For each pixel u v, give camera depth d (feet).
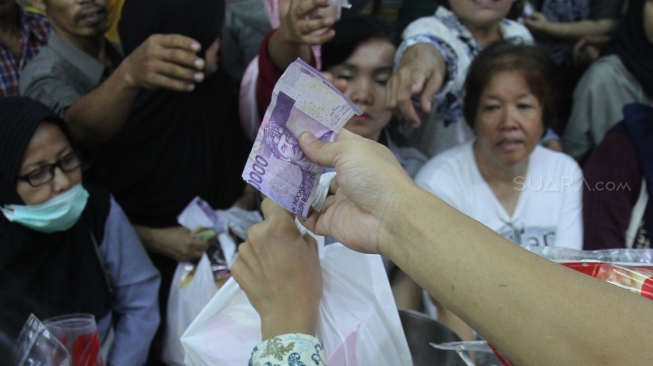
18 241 3.43
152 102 4.02
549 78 3.56
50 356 2.19
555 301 1.29
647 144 3.75
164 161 4.15
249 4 4.12
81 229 3.72
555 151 4.16
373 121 4.00
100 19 4.09
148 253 4.34
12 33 4.09
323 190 1.98
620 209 3.73
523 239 3.68
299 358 1.86
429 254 1.47
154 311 4.00
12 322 2.68
